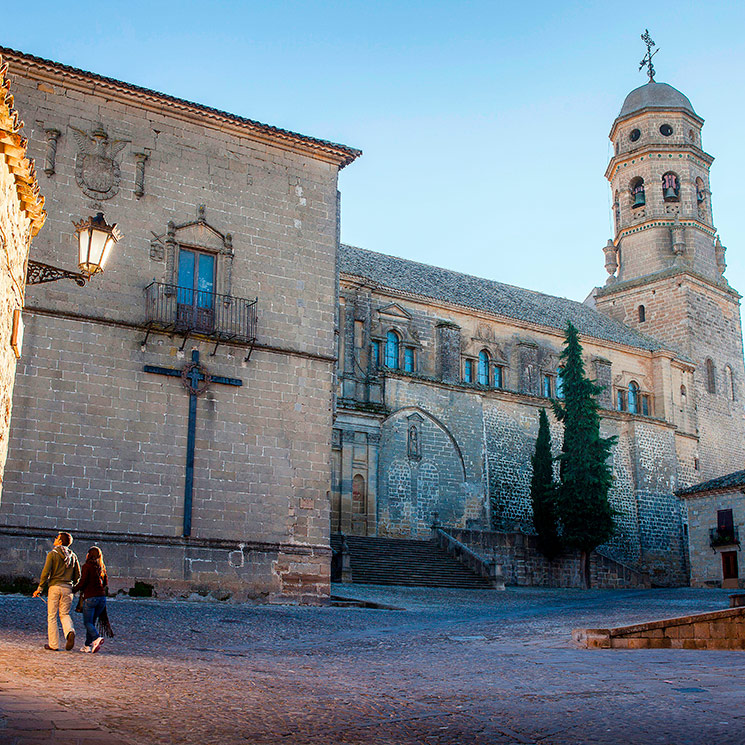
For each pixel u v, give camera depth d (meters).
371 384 46.97
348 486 43.72
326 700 10.05
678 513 59.62
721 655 14.55
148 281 25.39
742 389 69.25
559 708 9.62
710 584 47.00
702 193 70.25
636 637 16.22
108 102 25.81
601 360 59.28
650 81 71.88
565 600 35.16
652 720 8.80
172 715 8.62
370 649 16.38
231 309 26.41
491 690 10.94
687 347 65.31
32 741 6.76
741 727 8.38
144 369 24.75
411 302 51.19
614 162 71.00
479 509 49.75
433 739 8.16
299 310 27.62
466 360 53.25
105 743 6.98
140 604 21.59
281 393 26.73
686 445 62.78
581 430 48.56
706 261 68.94
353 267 50.78
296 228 28.16
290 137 28.30
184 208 26.41
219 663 13.31
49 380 23.48
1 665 10.68
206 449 25.22
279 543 25.69
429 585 37.88
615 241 71.31
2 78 10.32
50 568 13.20
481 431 51.16
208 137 27.22
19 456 22.75
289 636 18.75
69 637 13.00
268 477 25.97
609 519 47.78
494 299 58.72
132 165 25.83
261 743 7.73
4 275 10.93
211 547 24.66
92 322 24.30
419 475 47.81
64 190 24.67
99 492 23.53
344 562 35.88
